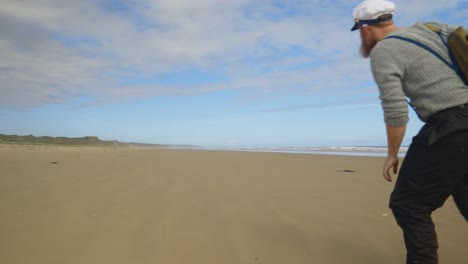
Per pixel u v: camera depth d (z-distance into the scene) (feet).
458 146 5.07
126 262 7.13
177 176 19.49
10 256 7.37
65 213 10.77
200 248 7.93
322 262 7.21
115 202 12.32
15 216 10.39
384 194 14.24
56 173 20.38
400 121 5.34
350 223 9.79
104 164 26.91
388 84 5.39
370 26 6.19
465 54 5.06
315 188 15.80
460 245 7.86
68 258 7.30
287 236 8.74
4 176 18.93
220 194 14.05
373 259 7.34
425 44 5.37
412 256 5.71
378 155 45.91
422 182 5.47
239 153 54.54
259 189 15.37
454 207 11.53
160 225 9.60
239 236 8.74
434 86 5.22
